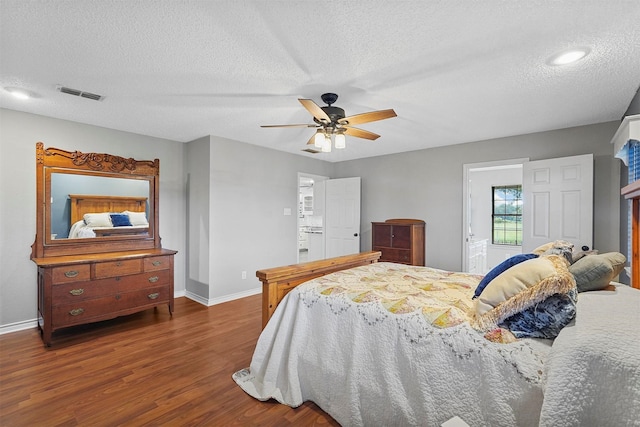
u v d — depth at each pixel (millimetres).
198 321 3459
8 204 3080
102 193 3537
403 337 1631
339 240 5742
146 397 2023
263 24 1700
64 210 3283
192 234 4371
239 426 1765
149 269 3459
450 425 1064
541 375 1221
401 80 2381
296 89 2559
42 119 3256
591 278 1610
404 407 1562
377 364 1692
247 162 4500
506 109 3021
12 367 2402
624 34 1762
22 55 2029
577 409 1027
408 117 3271
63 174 3273
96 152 3625
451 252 4543
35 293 3238
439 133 3920
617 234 3311
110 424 1768
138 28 1738
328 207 5910
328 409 1858
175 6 1546
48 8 1555
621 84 2439
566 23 1666
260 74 2293
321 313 1993
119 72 2266
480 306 1507
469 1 1503
